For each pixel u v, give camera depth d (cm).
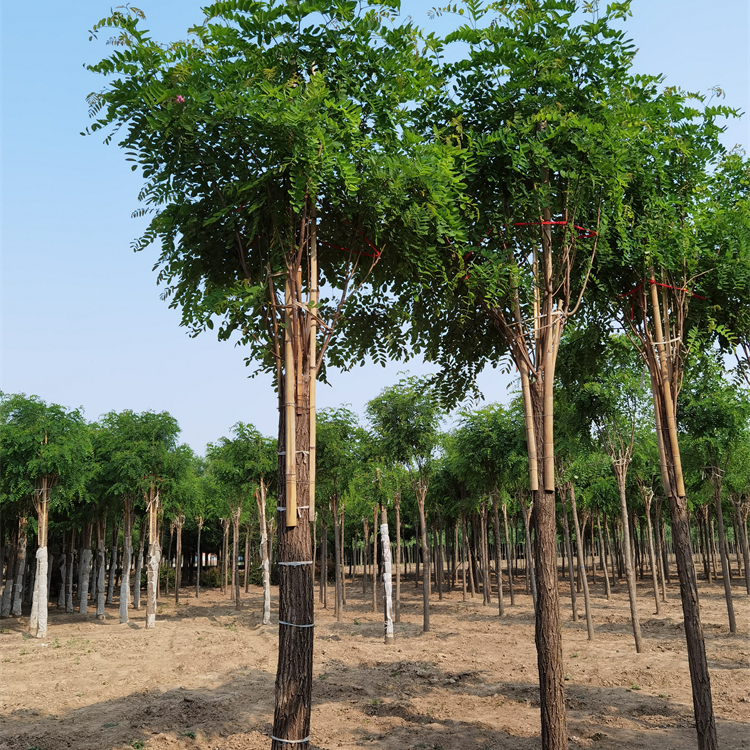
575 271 782
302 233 587
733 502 2116
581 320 898
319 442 2289
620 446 1547
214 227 619
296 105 510
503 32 683
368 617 2470
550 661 651
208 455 2766
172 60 543
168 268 659
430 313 808
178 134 554
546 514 684
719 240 816
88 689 1236
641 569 3828
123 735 920
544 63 673
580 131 670
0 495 2025
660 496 2650
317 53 582
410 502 3372
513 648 1631
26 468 2056
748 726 909
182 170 586
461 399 887
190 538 4806
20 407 2086
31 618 2142
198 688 1234
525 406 715
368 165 567
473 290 721
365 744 874
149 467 2364
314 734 925
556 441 1561
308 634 557
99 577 2683
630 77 720
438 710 1042
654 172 775
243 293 555
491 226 722
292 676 546
